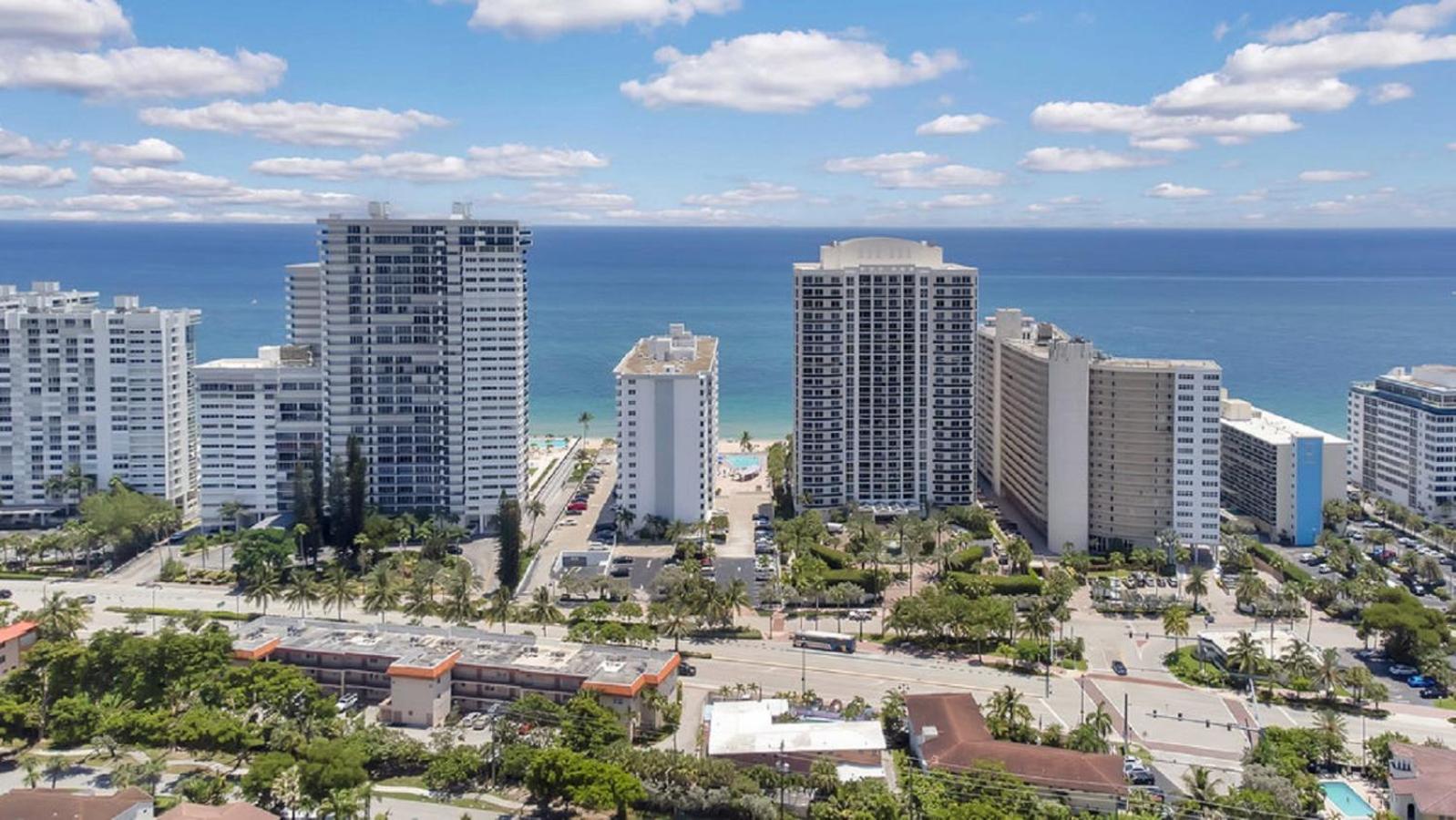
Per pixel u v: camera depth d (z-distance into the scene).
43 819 194.62
